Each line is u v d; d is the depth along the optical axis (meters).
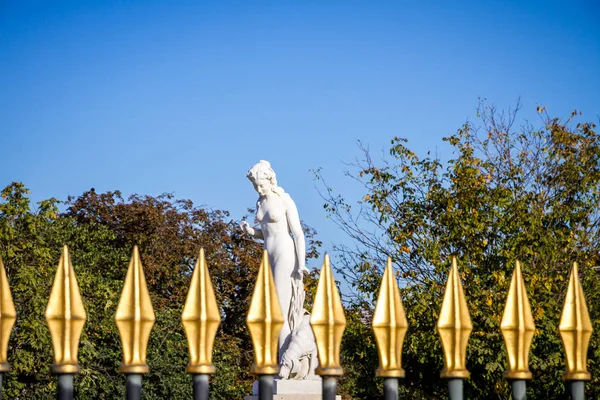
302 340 12.20
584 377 3.83
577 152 24.11
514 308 3.78
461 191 22.27
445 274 21.94
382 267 23.44
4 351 3.59
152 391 27.86
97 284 26.41
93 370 25.48
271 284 3.66
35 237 24.19
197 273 3.63
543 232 21.50
